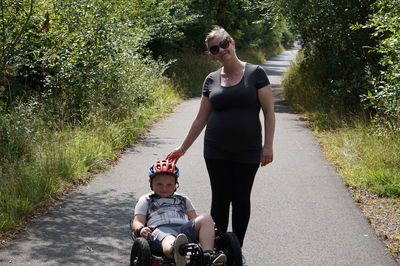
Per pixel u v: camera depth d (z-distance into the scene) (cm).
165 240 420
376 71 1354
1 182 715
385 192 757
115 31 1201
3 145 876
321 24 1577
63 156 842
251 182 482
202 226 424
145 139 1158
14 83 1276
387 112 941
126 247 555
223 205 487
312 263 518
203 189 779
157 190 477
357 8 1473
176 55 2517
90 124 1112
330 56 1614
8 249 541
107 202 713
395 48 862
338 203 716
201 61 2644
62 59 1133
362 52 1508
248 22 3994
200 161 957
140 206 475
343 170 897
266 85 467
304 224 632
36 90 1354
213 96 473
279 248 556
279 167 918
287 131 1276
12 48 1036
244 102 464
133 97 1376
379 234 600
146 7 2005
